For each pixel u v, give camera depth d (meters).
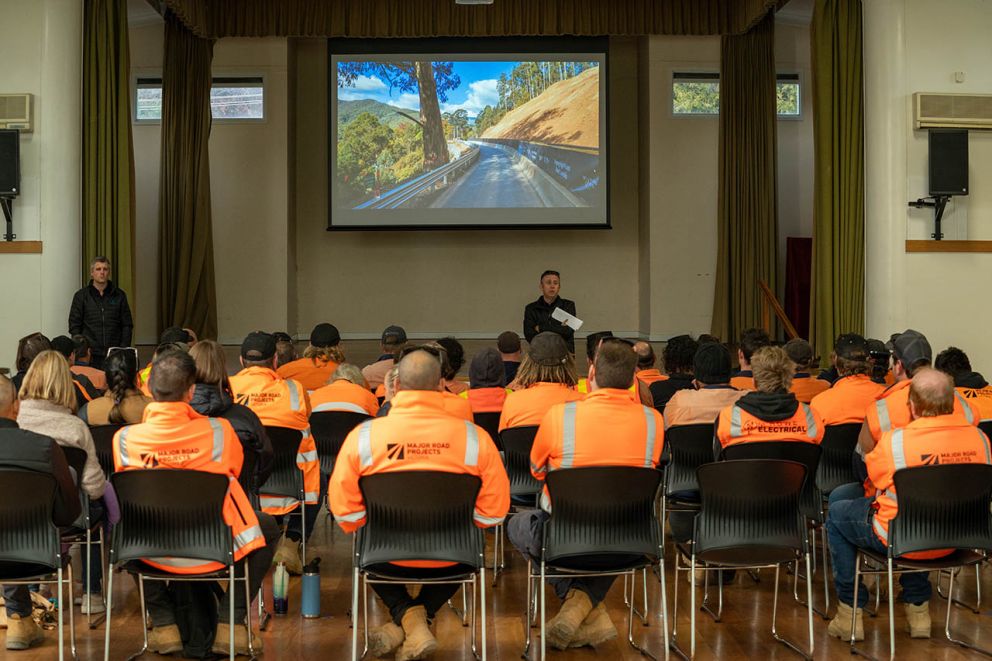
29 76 8.34
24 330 8.38
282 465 4.30
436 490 3.12
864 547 3.62
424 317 13.46
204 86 11.98
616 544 3.33
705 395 4.27
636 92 13.41
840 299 8.79
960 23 8.34
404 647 3.27
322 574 4.56
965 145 8.12
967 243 8.37
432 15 11.81
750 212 12.41
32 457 3.14
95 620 3.91
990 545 3.40
